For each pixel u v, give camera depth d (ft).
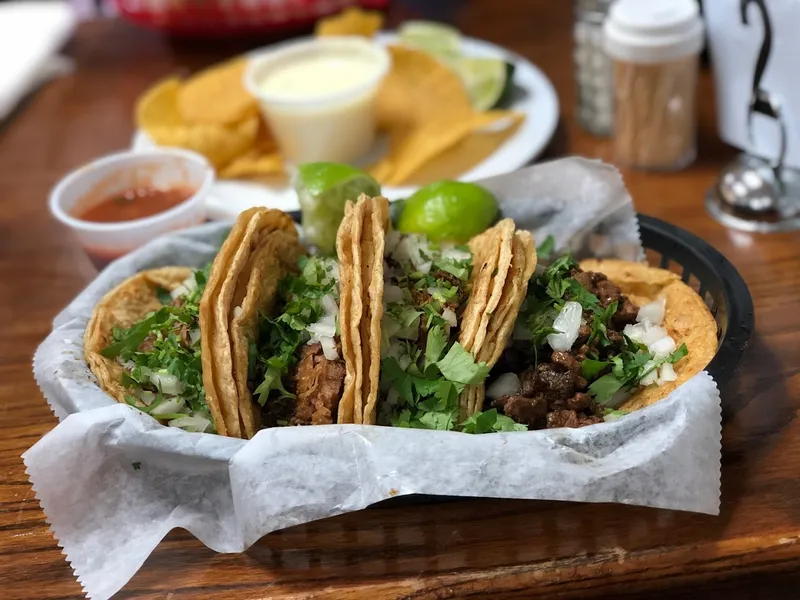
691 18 1.22
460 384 0.81
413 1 2.10
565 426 0.82
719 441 0.74
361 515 0.79
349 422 0.80
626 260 1.05
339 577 0.75
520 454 0.71
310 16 1.90
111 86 1.86
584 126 1.48
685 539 0.74
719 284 0.91
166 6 1.87
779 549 0.73
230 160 1.43
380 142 1.50
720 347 0.81
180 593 0.75
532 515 0.78
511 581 0.73
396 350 0.87
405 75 1.56
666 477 0.71
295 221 1.10
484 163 1.36
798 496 0.77
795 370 0.91
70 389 0.82
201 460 0.75
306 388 0.85
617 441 0.73
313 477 0.72
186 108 1.51
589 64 1.40
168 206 1.26
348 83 1.44
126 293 0.98
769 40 1.12
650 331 0.92
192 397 0.87
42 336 1.13
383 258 0.90
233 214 1.30
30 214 1.43
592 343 0.89
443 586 0.73
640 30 1.22
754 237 1.13
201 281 0.95
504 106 1.52
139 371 0.88
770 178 1.18
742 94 1.21
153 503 0.78
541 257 1.01
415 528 0.78
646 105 1.26
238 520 0.74
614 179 1.04
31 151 1.65
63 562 0.80
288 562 0.76
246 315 0.85
